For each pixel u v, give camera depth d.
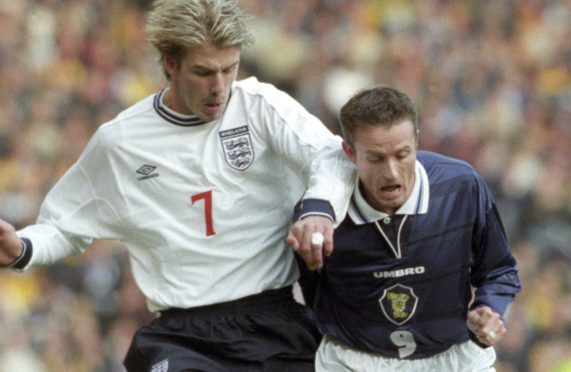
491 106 72.00
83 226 21.75
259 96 21.23
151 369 21.22
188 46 20.08
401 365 21.08
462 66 75.88
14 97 61.16
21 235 21.34
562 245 63.69
